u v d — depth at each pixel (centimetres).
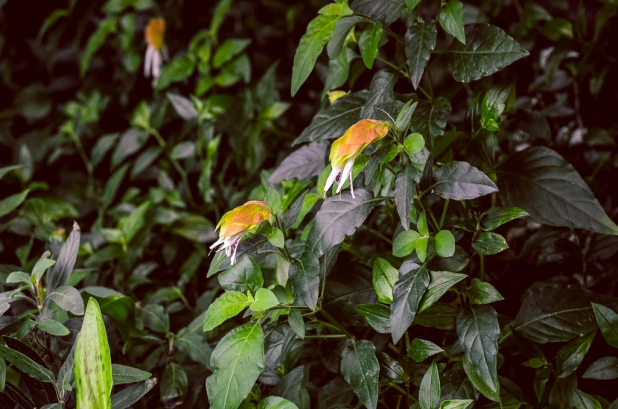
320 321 154
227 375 135
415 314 142
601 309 150
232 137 274
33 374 143
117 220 288
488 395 146
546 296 162
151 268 243
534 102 256
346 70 184
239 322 200
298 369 153
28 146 346
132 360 189
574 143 242
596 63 240
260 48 312
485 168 177
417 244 144
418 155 157
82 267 234
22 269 205
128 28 325
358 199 145
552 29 242
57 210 259
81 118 318
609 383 183
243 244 150
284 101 296
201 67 289
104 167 327
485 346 142
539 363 160
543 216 162
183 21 324
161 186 275
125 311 180
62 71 361
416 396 165
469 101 245
